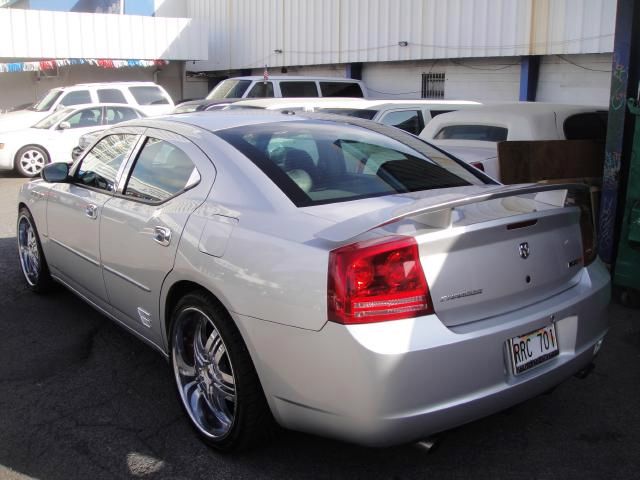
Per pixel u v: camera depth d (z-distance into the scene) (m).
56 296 5.71
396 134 4.25
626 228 5.29
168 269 3.43
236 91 14.06
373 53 16.38
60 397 3.88
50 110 15.66
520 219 2.86
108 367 4.29
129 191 4.06
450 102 9.55
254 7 21.36
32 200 5.40
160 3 26.55
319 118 4.29
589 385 4.02
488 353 2.72
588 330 3.18
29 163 14.10
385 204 3.17
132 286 3.88
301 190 3.23
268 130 3.83
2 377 4.15
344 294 2.58
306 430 2.86
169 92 25.27
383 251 2.58
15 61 22.28
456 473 3.12
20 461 3.23
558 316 2.99
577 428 3.52
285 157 3.49
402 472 3.12
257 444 3.18
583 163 6.33
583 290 3.18
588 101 12.00
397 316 2.59
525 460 3.22
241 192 3.27
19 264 6.73
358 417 2.60
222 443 3.22
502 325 2.78
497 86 13.71
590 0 11.34
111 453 3.29
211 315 3.16
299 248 2.79
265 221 3.05
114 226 3.99
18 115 15.82
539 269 2.99
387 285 2.58
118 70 24.27
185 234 3.33
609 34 11.11
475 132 7.01
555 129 6.63
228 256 3.04
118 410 3.73
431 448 2.74
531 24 12.41
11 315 5.24
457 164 4.01
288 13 19.64
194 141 3.71
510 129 6.68
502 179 5.92
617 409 3.72
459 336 2.65
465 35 13.77
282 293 2.77
